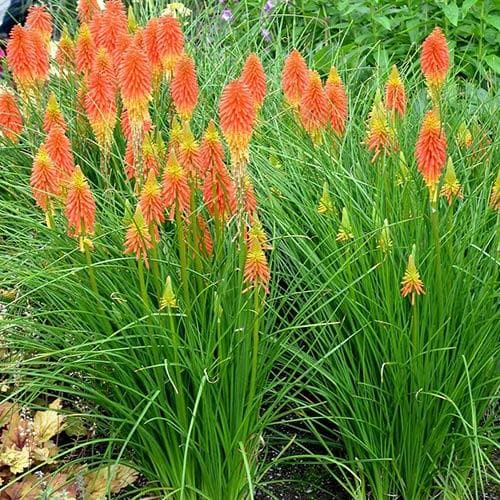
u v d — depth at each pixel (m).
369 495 1.88
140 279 1.65
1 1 3.28
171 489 1.79
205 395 1.68
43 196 1.72
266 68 2.51
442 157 1.66
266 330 1.77
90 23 2.31
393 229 1.81
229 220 1.72
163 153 1.83
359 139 2.13
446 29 2.78
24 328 1.83
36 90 2.15
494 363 1.80
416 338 1.71
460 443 1.81
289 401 1.90
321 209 1.83
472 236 1.79
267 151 2.05
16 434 1.87
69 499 1.74
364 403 1.80
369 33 2.86
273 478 1.91
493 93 2.33
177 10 2.74
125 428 1.81
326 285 1.75
